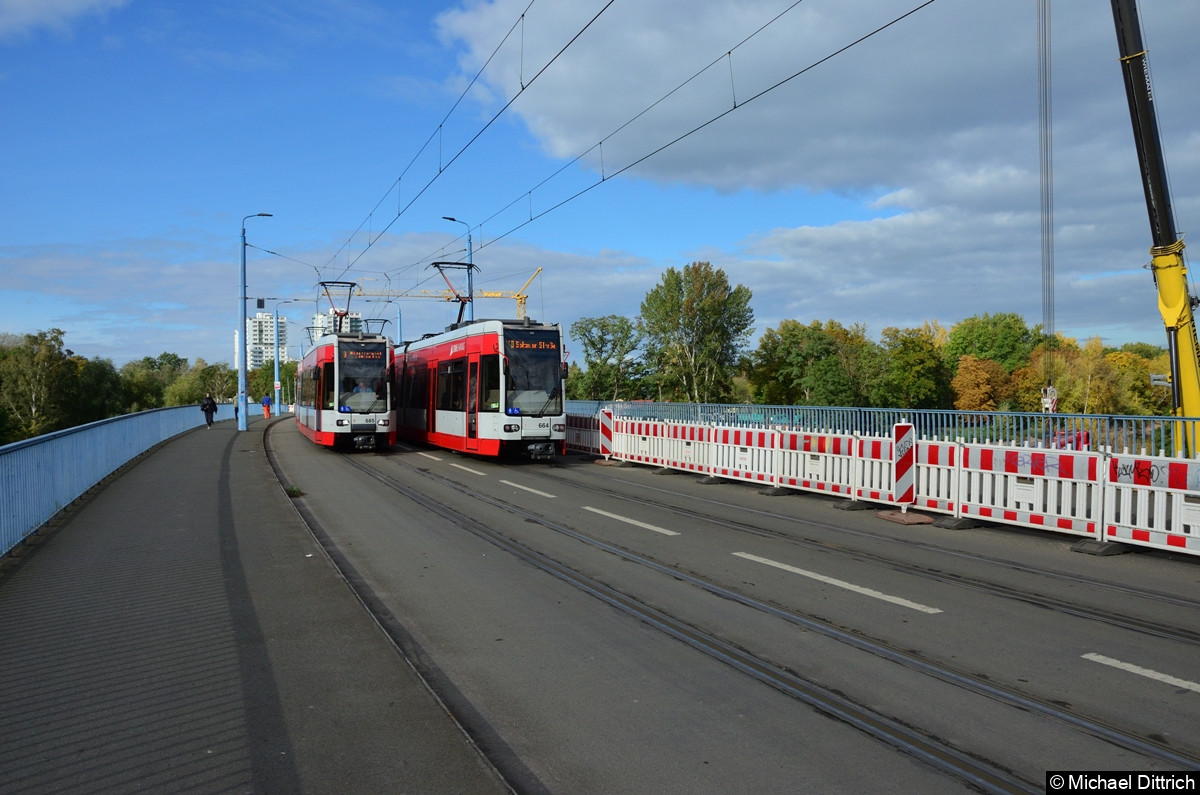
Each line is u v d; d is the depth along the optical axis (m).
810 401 70.94
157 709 5.11
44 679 5.64
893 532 11.45
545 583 8.48
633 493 15.76
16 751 4.52
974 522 11.80
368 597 7.94
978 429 17.03
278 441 31.28
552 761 4.41
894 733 4.77
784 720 4.96
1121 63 15.27
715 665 5.96
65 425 72.50
